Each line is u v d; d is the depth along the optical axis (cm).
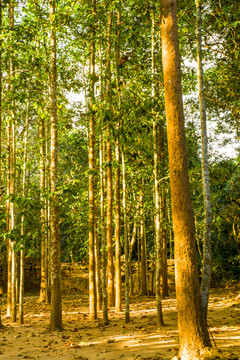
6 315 1362
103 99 1073
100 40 1015
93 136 1195
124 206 1038
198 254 2156
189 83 1459
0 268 2453
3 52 1054
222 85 1448
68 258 2525
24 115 1404
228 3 1109
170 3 608
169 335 771
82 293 2284
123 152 1034
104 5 1017
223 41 1334
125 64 969
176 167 571
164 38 605
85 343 755
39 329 979
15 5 1196
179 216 561
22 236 927
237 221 1527
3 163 1553
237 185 1520
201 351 514
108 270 1489
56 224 985
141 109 866
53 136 1019
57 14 966
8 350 729
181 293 546
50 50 1070
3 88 1298
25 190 1180
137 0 798
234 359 484
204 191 633
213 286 2077
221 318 971
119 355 626
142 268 1847
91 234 1159
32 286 2500
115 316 1152
